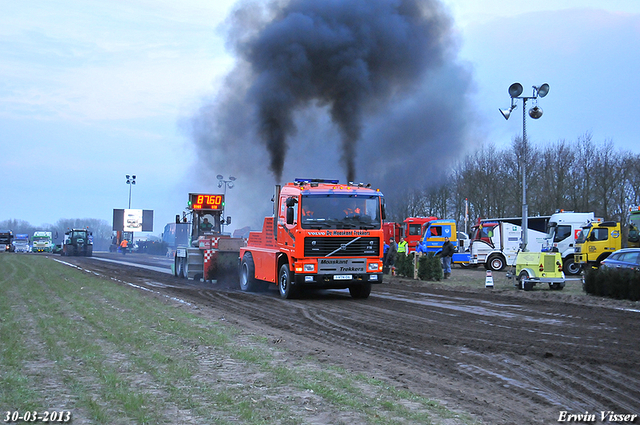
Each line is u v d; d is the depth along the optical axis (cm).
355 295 1828
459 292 2045
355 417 551
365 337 1075
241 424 520
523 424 580
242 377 696
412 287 2264
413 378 748
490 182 4947
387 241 4006
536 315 1412
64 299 1458
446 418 566
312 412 563
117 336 942
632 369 830
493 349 962
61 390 615
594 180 4719
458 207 5203
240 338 980
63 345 852
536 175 4784
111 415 536
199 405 573
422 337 1077
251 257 1995
